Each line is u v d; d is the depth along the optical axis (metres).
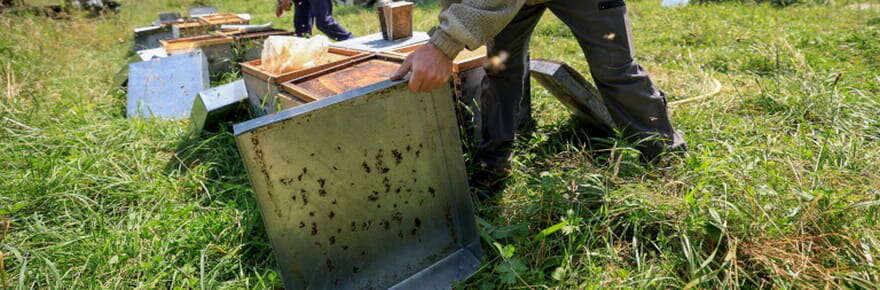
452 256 1.57
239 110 2.76
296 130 1.15
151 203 2.06
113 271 1.55
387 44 2.85
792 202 1.47
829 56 3.61
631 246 1.49
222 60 4.19
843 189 1.50
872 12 5.46
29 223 1.81
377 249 1.41
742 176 1.61
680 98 2.88
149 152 2.54
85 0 8.36
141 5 10.95
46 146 2.46
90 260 1.59
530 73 2.28
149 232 1.76
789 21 5.29
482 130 2.01
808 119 2.36
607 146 2.24
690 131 2.20
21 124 2.59
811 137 2.03
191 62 3.49
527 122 2.51
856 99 2.42
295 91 2.15
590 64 1.76
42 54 4.75
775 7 6.38
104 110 3.25
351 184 1.29
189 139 2.69
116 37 6.71
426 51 1.30
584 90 2.16
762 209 1.38
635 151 1.73
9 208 1.84
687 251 1.33
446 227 1.54
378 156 1.32
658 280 1.32
